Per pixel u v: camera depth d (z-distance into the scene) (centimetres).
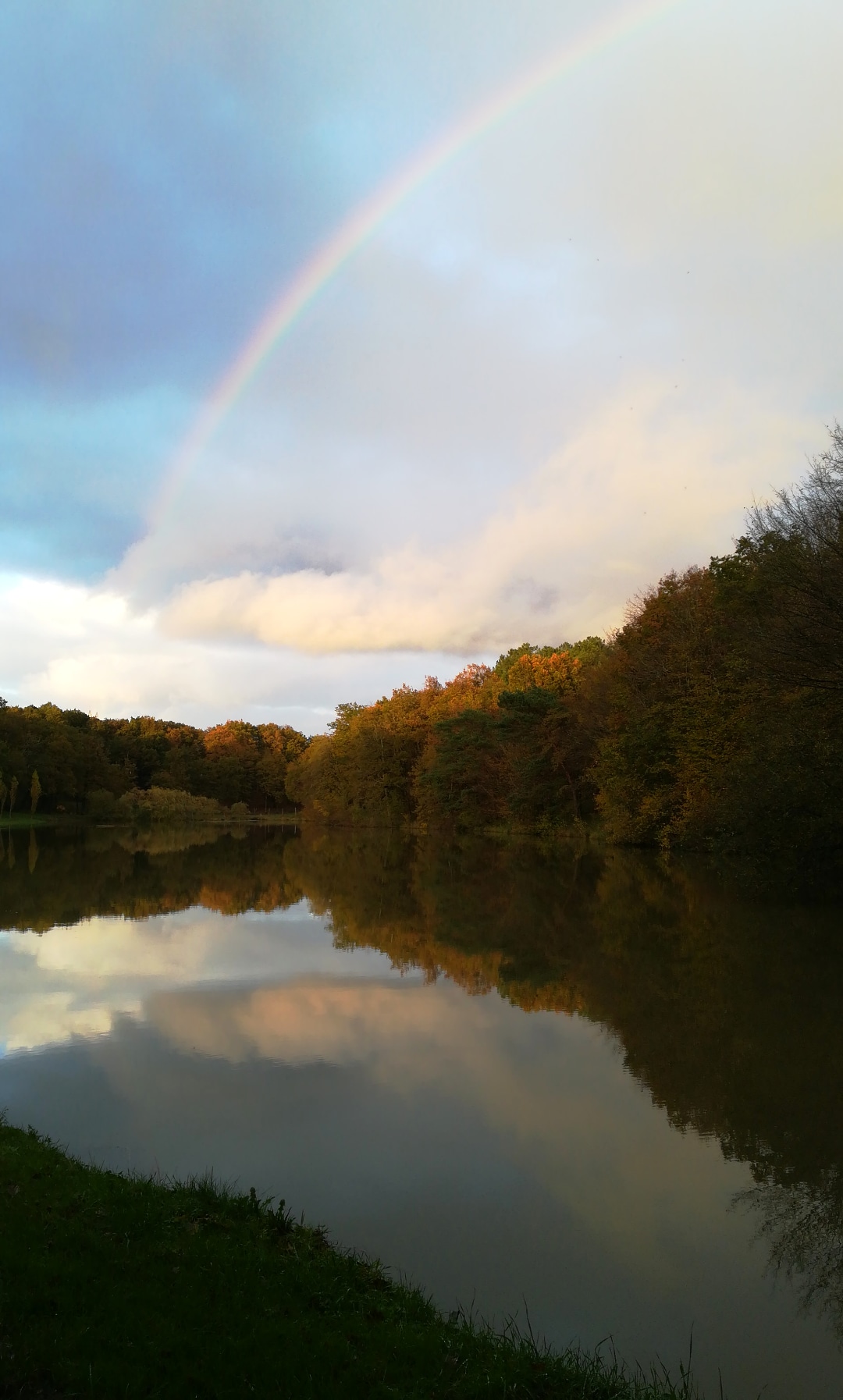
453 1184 842
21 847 6103
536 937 2209
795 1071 1182
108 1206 653
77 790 11381
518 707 6344
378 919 2581
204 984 1700
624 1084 1136
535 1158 907
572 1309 642
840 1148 941
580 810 6306
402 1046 1298
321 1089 1105
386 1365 476
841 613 2223
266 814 15338
